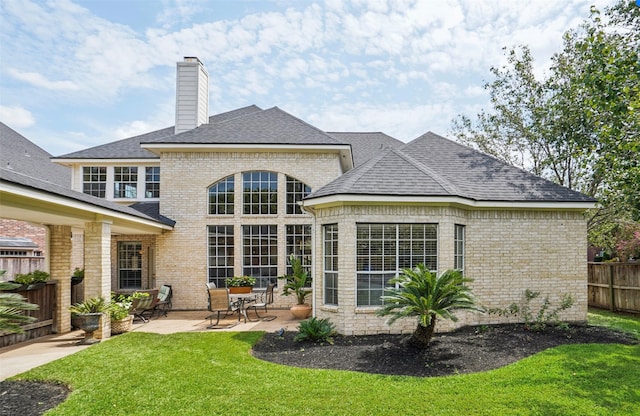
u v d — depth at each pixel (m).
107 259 9.45
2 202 6.40
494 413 4.84
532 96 16.64
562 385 5.68
